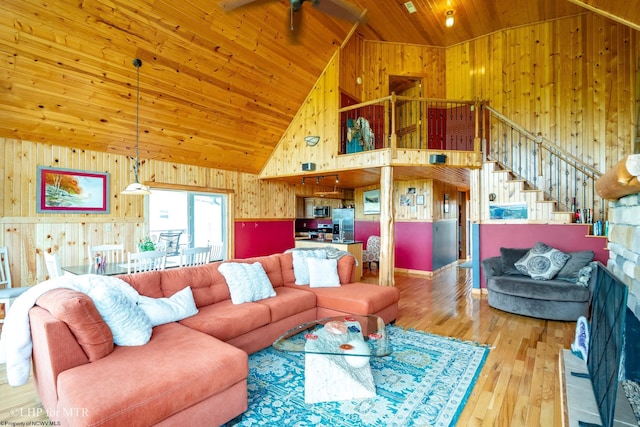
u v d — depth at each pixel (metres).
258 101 5.31
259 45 4.57
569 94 5.67
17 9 3.00
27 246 4.02
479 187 5.59
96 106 4.04
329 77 5.56
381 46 6.65
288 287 4.01
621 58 5.31
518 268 4.73
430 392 2.44
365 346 2.41
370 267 7.84
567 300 4.01
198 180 5.84
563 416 1.75
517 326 3.92
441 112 6.78
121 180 4.85
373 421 2.10
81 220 4.46
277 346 2.42
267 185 7.14
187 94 4.54
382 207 5.03
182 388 1.76
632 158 1.41
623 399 1.69
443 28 6.09
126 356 1.99
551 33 5.81
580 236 4.83
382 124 6.71
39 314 1.98
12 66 3.31
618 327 1.53
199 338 2.29
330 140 5.55
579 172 5.52
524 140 5.98
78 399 1.55
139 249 4.23
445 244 8.14
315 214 9.04
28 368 2.10
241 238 6.59
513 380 2.63
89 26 3.36
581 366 2.30
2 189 3.84
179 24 3.81
